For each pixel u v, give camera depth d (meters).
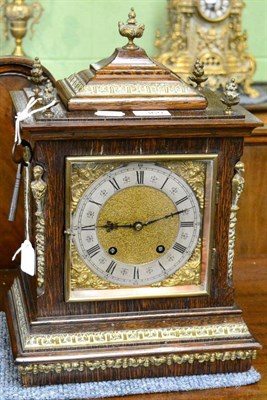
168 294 1.27
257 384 1.29
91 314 1.26
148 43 2.00
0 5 1.88
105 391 1.25
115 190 1.23
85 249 1.24
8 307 1.39
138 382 1.27
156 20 1.98
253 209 1.67
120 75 1.24
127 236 1.25
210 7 1.84
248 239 1.68
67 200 1.21
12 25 1.86
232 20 1.87
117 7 1.97
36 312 1.26
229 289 1.29
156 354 1.26
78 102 1.21
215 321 1.29
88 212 1.23
